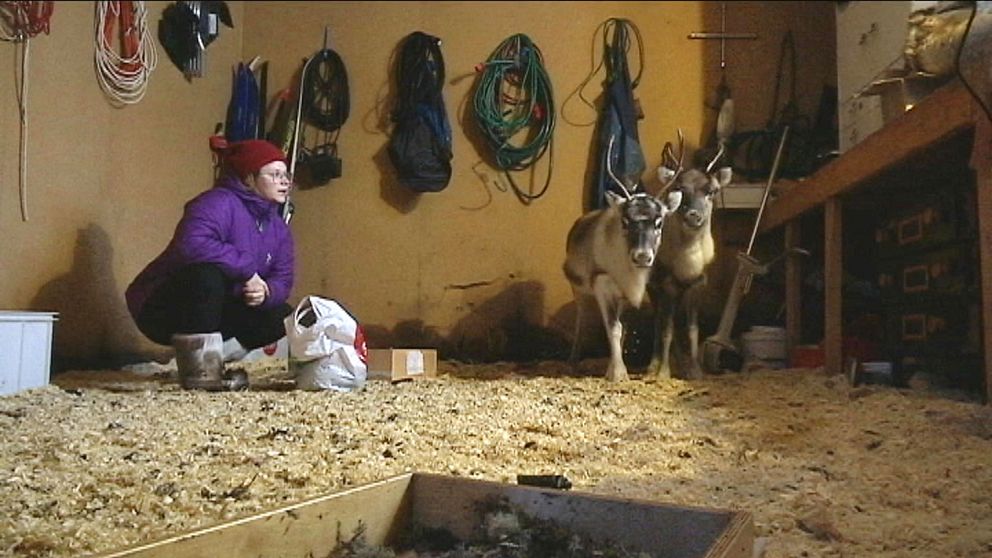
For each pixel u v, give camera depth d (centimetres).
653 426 246
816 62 501
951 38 277
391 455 204
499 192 509
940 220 342
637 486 179
